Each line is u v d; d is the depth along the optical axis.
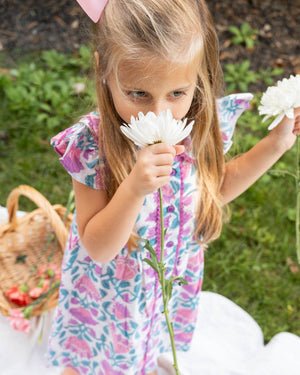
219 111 1.42
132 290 1.43
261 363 1.85
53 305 1.87
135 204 1.10
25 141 2.77
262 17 3.59
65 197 2.57
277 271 2.32
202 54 1.11
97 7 1.08
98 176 1.26
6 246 2.07
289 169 2.62
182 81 1.07
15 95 2.89
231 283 2.26
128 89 1.07
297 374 1.81
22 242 2.10
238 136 2.67
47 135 2.81
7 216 2.26
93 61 1.21
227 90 3.08
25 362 1.83
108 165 1.26
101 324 1.55
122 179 1.25
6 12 3.54
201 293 2.10
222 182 1.48
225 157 1.54
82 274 1.50
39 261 2.07
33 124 2.84
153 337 1.64
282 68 3.29
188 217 1.40
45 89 2.93
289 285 2.27
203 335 1.96
